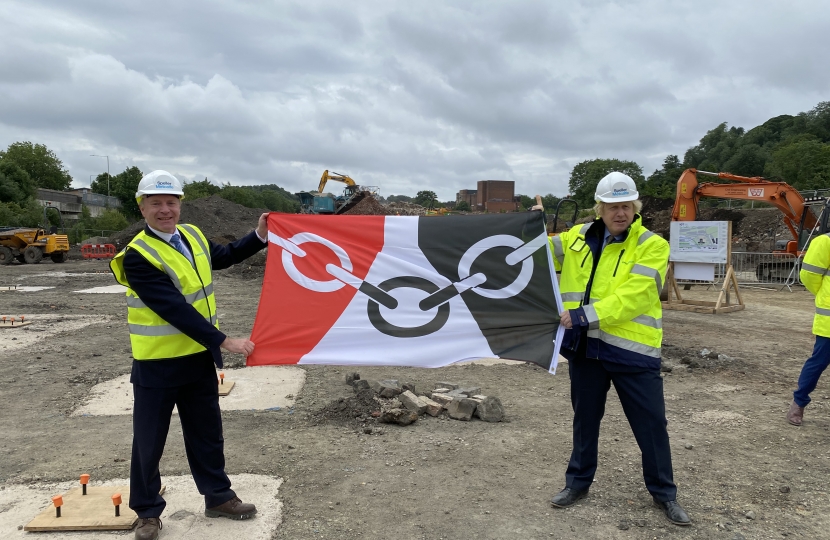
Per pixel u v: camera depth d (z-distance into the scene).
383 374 7.59
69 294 17.55
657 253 3.58
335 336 4.21
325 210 42.56
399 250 4.25
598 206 3.77
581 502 3.96
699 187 18.69
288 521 3.68
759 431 5.43
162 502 3.51
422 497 4.04
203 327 3.29
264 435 5.26
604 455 4.79
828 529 3.63
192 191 81.69
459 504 3.93
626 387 3.67
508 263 4.12
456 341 4.16
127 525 3.55
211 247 3.92
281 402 6.31
